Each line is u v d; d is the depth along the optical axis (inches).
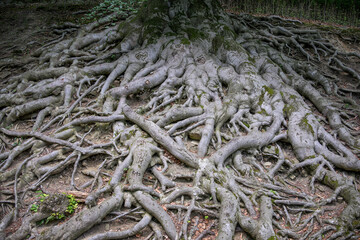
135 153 236.5
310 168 253.9
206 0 411.8
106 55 368.2
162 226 193.3
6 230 190.7
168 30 380.8
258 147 263.1
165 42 364.2
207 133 260.8
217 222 200.4
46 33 464.4
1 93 330.3
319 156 257.4
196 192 213.3
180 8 394.9
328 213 217.6
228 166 251.9
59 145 254.8
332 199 225.1
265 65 357.4
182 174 233.1
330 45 460.8
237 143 252.5
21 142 264.4
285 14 605.6
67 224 180.9
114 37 403.9
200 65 343.0
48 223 196.4
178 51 345.7
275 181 240.1
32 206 204.5
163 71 330.6
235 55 352.5
